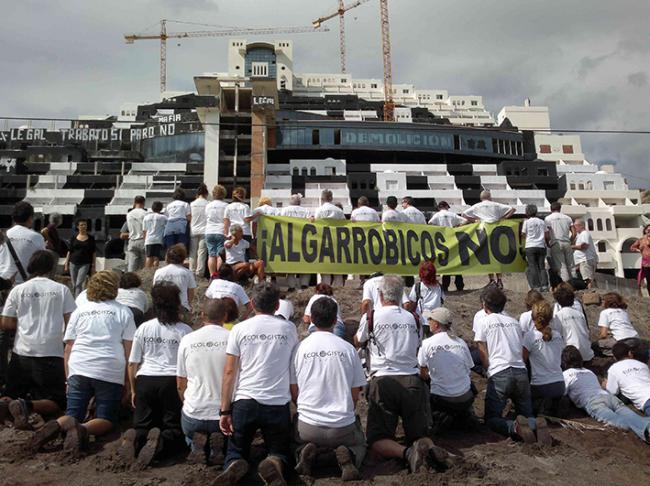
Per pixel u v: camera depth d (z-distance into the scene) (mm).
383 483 5312
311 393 5523
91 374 6184
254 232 12602
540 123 111625
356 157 77125
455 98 143250
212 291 8328
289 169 69562
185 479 5230
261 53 134750
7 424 6715
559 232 13906
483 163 79938
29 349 6730
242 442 5316
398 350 6137
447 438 6797
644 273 14117
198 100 69562
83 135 72938
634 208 67250
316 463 5492
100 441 6316
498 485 5316
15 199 62000
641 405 7352
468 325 11641
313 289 12516
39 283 6957
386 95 129125
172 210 13258
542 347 7574
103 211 60000
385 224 12391
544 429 6473
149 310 10211
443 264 12445
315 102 110188
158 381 6035
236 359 5480
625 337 9641
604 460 6152
